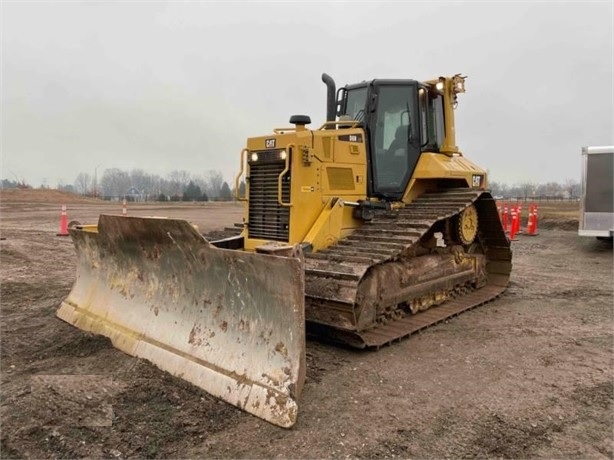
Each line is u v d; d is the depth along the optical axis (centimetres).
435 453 348
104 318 575
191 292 489
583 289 920
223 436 362
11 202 4184
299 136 597
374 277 590
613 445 363
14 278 903
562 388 461
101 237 589
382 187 715
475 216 849
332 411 406
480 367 511
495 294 839
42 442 346
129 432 360
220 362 433
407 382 469
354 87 742
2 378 454
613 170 1349
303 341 395
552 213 2844
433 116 784
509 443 363
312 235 601
